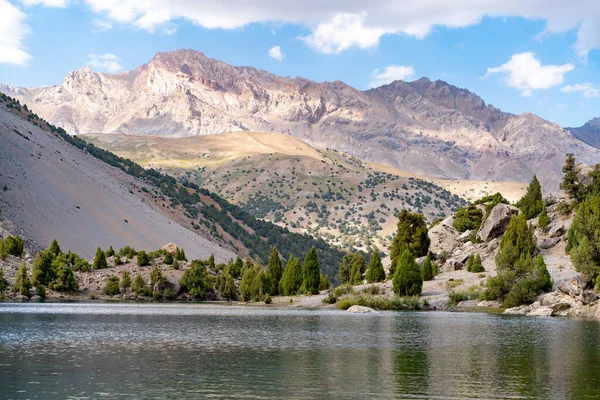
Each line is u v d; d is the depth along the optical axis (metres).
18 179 176.88
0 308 80.75
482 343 48.94
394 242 114.88
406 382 33.78
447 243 123.50
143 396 30.33
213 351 43.91
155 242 195.62
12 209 160.88
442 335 54.22
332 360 40.47
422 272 102.31
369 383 33.47
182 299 117.88
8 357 40.00
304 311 85.88
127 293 115.00
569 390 32.03
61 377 34.25
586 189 111.38
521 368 37.94
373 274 110.94
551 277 84.69
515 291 82.19
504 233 107.88
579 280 75.88
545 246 102.56
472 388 32.41
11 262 116.56
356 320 69.12
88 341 48.06
